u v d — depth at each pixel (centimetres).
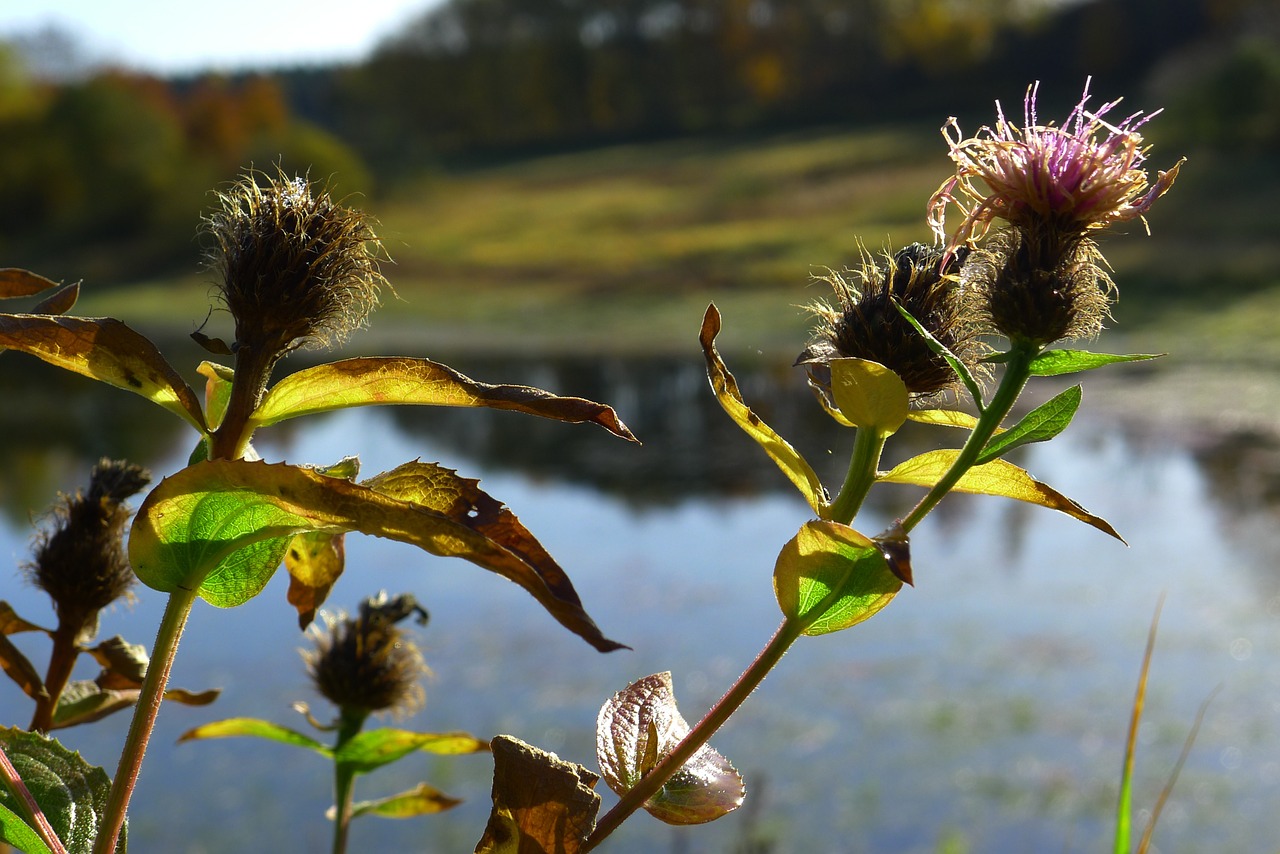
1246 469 1438
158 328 3189
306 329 104
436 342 2916
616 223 4912
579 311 3397
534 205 5572
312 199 107
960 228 137
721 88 8138
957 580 1060
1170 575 1049
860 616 108
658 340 2875
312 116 8625
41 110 5425
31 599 752
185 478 92
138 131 5328
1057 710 769
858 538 103
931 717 768
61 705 138
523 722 745
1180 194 3744
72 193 5294
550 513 1332
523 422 1994
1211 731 738
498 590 995
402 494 101
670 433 1783
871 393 119
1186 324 2455
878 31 7619
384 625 200
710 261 3853
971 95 7031
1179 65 5122
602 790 645
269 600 948
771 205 4856
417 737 187
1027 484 123
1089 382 2033
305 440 1803
